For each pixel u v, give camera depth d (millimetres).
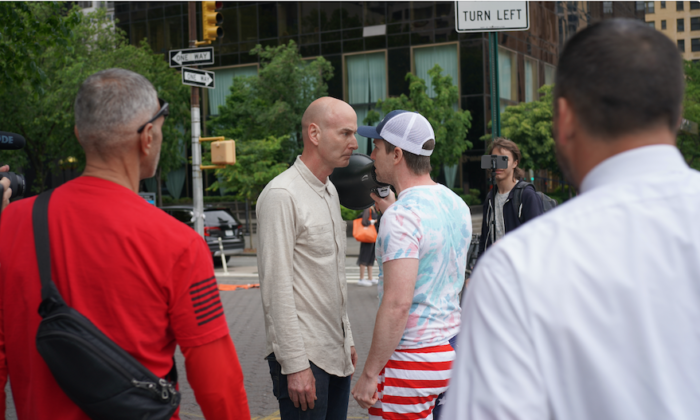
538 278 813
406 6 26656
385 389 2283
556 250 830
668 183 863
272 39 29016
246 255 19797
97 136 1518
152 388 1391
